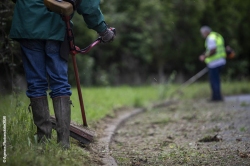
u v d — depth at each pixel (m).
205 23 34.50
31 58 6.79
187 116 13.91
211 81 19.12
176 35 32.84
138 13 28.67
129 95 19.42
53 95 6.88
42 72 6.87
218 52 19.00
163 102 19.08
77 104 12.41
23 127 7.41
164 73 33.31
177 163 7.45
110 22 27.27
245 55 36.94
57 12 6.45
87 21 6.95
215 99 19.09
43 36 6.62
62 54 6.85
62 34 6.76
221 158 7.67
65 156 6.36
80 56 25.08
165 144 9.40
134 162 7.55
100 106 14.23
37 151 6.33
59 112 6.85
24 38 6.68
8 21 9.62
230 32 34.66
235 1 34.91
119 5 28.61
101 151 8.08
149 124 12.91
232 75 35.44
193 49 33.53
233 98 20.64
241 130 10.67
